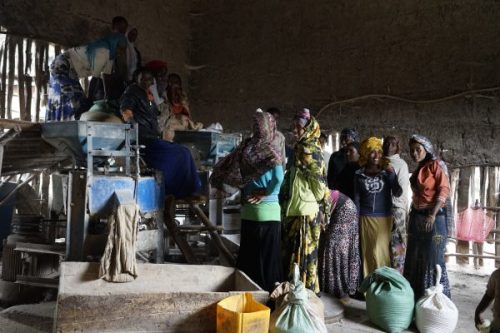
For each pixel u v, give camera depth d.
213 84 9.09
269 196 3.74
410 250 4.29
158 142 4.62
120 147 4.16
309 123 4.01
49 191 6.86
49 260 4.63
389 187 4.50
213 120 9.09
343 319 4.11
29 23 6.64
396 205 4.67
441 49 6.81
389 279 3.96
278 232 3.79
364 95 7.50
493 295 2.66
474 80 6.54
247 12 8.71
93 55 5.38
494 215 6.35
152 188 4.16
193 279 3.74
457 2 6.67
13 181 6.73
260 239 3.74
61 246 4.17
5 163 4.90
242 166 3.73
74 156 4.21
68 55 5.32
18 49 6.61
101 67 5.46
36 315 3.83
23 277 4.19
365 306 4.46
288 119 8.29
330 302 4.33
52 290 4.52
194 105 9.22
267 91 8.52
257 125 3.69
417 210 4.23
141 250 4.07
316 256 4.04
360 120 7.54
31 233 4.57
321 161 3.95
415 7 7.02
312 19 8.03
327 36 7.87
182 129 5.81
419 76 7.00
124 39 5.62
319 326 3.15
